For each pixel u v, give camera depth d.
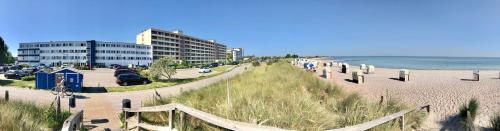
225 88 11.17
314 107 7.62
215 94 9.73
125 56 109.25
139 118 7.98
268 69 27.78
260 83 14.05
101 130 9.61
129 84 29.98
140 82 30.80
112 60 105.62
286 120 6.27
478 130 8.73
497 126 8.48
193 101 8.48
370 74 36.00
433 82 25.33
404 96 17.03
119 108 14.74
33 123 6.40
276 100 8.11
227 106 7.03
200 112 5.66
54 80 23.41
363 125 6.00
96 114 12.83
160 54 127.25
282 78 16.75
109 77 41.28
